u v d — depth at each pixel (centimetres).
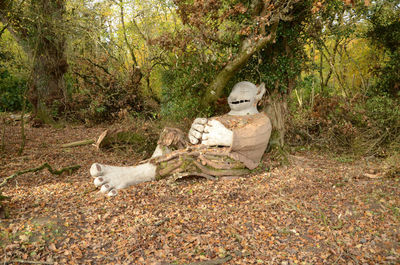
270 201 450
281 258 323
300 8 652
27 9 870
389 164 580
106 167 505
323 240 353
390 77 1038
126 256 323
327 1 641
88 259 318
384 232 354
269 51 692
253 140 574
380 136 750
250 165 584
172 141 621
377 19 1052
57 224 377
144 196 476
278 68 680
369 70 1158
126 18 1370
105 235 360
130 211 420
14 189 494
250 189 500
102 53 1296
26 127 1130
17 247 320
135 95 1157
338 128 801
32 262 302
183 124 735
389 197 437
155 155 619
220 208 434
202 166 547
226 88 711
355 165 645
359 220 384
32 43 1073
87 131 1081
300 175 563
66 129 1115
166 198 470
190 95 705
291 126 846
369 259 314
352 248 332
